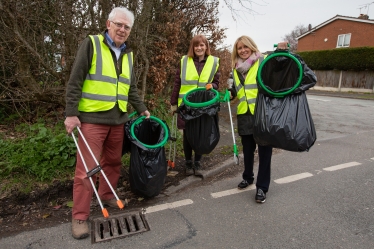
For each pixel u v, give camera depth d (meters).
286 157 4.40
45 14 3.90
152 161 2.79
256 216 2.69
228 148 4.62
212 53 7.69
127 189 3.23
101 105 2.40
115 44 2.45
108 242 2.30
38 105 4.96
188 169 3.61
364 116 8.26
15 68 4.37
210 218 2.66
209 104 2.89
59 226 2.51
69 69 4.21
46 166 3.19
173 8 6.14
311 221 2.60
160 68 5.64
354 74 18.44
